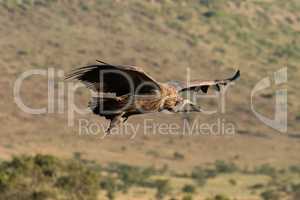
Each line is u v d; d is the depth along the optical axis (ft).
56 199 552.41
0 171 570.05
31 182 558.15
